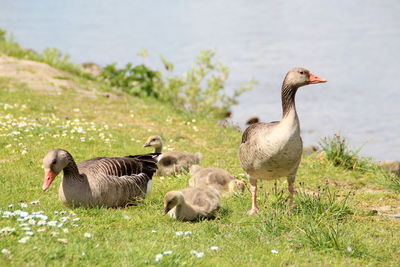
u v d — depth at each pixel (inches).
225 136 642.2
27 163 462.0
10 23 2230.6
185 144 596.1
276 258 276.5
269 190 434.3
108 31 2054.6
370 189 471.8
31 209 332.2
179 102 873.5
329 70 1374.3
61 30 2064.5
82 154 502.6
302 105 1068.5
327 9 2736.2
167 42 1771.7
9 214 295.9
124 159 379.6
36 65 927.0
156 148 525.7
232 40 1820.9
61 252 253.6
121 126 642.2
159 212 358.9
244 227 331.6
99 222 323.3
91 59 1473.9
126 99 807.1
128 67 919.7
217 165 518.0
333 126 905.5
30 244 257.3
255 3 3142.2
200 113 765.9
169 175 477.7
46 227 287.6
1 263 233.6
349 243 293.6
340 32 1982.0
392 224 350.0
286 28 2108.8
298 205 364.8
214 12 2726.4
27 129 553.3
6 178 411.8
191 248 283.1
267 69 1376.7
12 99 707.4
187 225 335.6
